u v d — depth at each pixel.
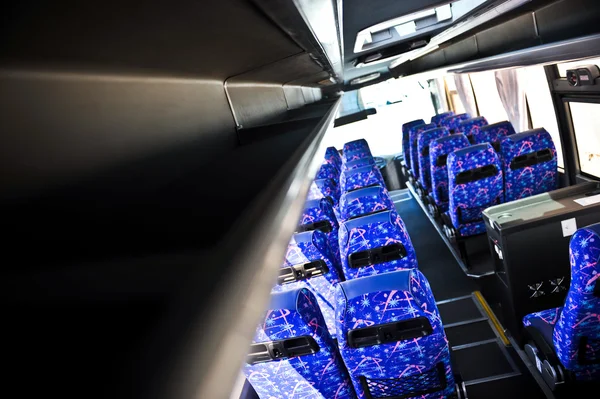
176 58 1.12
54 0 0.49
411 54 6.28
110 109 0.82
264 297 0.58
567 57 2.83
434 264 6.34
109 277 0.44
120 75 0.91
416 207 9.07
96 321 0.37
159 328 0.38
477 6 2.99
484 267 5.63
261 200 0.79
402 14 3.10
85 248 0.52
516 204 4.14
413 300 2.48
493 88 8.38
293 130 2.24
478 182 5.16
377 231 3.69
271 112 2.94
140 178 0.84
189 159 1.17
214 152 1.47
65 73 0.70
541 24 3.55
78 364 0.31
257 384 2.98
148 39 0.85
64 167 0.62
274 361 2.78
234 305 0.49
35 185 0.55
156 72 1.11
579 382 3.13
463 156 5.04
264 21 1.32
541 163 5.32
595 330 2.73
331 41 2.44
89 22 0.61
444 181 6.59
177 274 0.47
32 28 0.52
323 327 2.78
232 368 0.42
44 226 0.53
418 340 2.57
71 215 0.59
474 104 9.91
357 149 8.98
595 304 2.55
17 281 0.40
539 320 3.37
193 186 0.94
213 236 0.59
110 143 0.77
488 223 4.09
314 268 3.99
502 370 3.92
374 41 4.15
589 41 2.49
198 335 0.40
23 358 0.31
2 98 0.54
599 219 3.71
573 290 2.55
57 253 0.48
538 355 3.43
